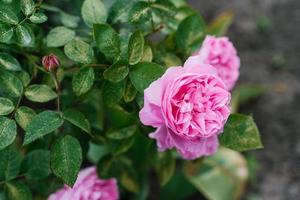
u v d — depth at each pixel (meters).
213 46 0.71
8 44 0.65
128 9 0.67
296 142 1.17
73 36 0.66
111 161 0.77
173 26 0.71
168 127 0.60
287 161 1.15
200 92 0.59
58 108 0.62
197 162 0.82
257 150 1.16
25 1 0.62
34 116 0.61
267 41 1.34
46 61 0.61
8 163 0.66
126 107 0.67
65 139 0.61
